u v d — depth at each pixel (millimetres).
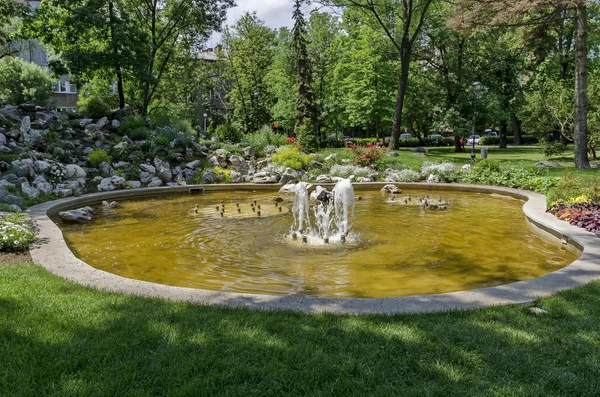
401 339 3328
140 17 24953
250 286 5410
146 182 15828
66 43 22188
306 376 2809
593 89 21625
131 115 20703
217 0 24953
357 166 18484
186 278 5793
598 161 21594
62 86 44406
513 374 2877
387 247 7367
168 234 8602
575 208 8891
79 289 4512
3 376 2773
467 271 6027
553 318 3785
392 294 5086
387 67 29812
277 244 7645
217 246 7555
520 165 18219
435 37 29344
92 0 20688
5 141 14750
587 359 3051
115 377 2793
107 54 21094
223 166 18219
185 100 34000
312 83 34969
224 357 3053
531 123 23391
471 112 29609
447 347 3207
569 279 4789
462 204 12508
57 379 2777
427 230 8805
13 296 4211
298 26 30453
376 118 31797
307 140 24281
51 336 3338
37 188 12680
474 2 19047
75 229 9219
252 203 12297
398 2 28391
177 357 3045
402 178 17234
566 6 18141
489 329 3520
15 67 34875
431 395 2627
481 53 29734
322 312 3877
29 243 6617
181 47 27125
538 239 7984
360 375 2826
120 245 7730
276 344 3236
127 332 3424
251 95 35969
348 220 9891
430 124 35125
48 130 17141
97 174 15461
